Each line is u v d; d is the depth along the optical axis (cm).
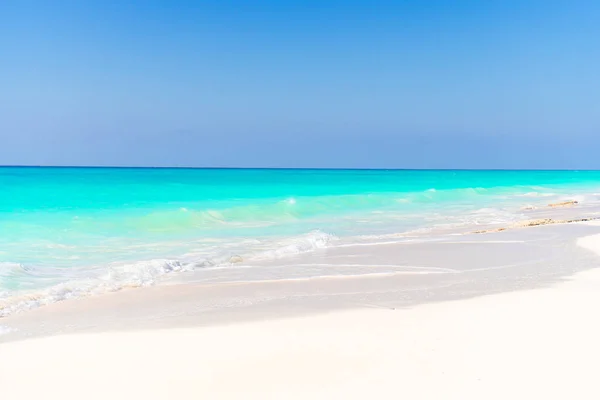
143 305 936
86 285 1088
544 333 720
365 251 1561
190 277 1194
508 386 552
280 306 910
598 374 579
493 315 817
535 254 1496
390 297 974
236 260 1407
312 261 1395
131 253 1488
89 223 1977
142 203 2734
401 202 3691
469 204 3641
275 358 641
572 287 1029
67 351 676
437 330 742
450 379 570
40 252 1453
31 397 545
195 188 4006
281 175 8400
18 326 809
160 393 549
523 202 3884
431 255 1487
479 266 1316
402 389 548
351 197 3412
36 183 3644
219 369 609
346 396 534
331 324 783
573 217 2683
